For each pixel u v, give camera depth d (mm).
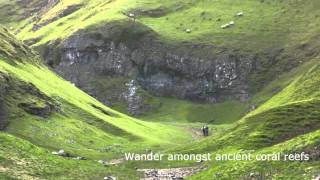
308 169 46656
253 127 75812
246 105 189125
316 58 191625
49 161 57875
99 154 89688
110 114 135500
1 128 87938
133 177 61531
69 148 89688
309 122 69875
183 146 89688
